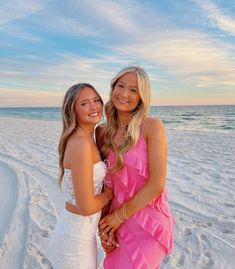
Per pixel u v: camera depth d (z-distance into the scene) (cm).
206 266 357
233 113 5719
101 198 229
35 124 2730
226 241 412
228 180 704
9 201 546
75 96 228
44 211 499
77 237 227
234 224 459
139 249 228
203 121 3753
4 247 389
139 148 227
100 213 240
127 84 230
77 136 225
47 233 423
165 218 236
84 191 218
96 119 232
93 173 223
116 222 231
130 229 232
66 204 235
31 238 408
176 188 641
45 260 361
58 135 1666
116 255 238
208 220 480
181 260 369
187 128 2720
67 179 228
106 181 237
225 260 368
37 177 705
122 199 233
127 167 227
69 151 223
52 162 877
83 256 230
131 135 225
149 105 233
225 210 518
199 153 1093
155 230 229
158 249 232
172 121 3831
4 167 805
